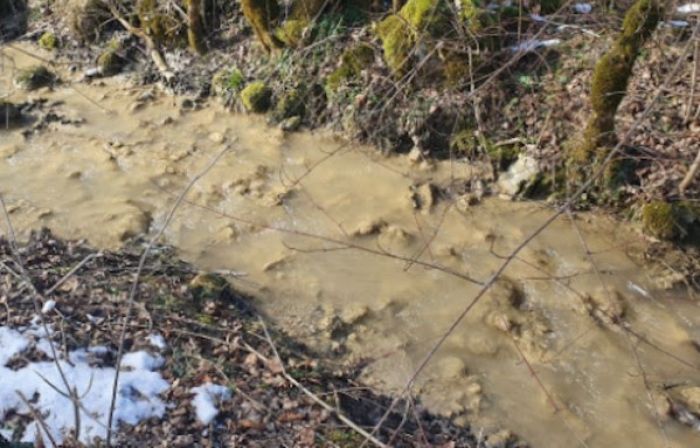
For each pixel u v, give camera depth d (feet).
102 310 14.58
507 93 20.31
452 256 17.69
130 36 25.80
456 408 13.94
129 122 22.99
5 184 20.17
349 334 15.64
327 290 16.78
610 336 15.52
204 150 21.65
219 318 15.20
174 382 13.12
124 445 11.76
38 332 13.64
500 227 18.51
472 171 19.92
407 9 20.95
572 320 15.90
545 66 20.30
